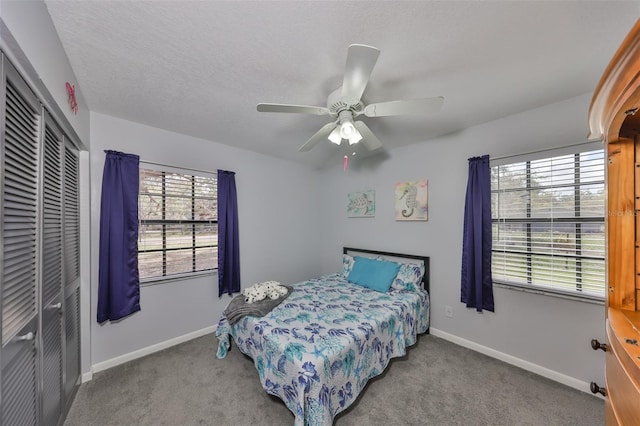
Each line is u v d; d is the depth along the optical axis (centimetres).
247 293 238
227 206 290
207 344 252
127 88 174
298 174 375
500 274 225
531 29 119
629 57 54
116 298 212
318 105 195
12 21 84
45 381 131
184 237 263
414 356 227
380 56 138
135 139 230
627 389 62
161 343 243
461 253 251
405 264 283
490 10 108
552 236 198
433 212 273
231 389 185
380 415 160
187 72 155
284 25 118
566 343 190
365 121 229
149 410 165
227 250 289
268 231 339
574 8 107
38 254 120
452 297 256
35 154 117
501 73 154
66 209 166
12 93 98
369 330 183
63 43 129
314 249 396
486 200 227
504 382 191
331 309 217
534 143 204
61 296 152
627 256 85
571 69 150
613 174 87
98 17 113
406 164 298
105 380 195
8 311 95
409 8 108
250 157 319
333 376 150
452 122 231
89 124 203
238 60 144
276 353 161
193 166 268
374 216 333
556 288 195
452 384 188
